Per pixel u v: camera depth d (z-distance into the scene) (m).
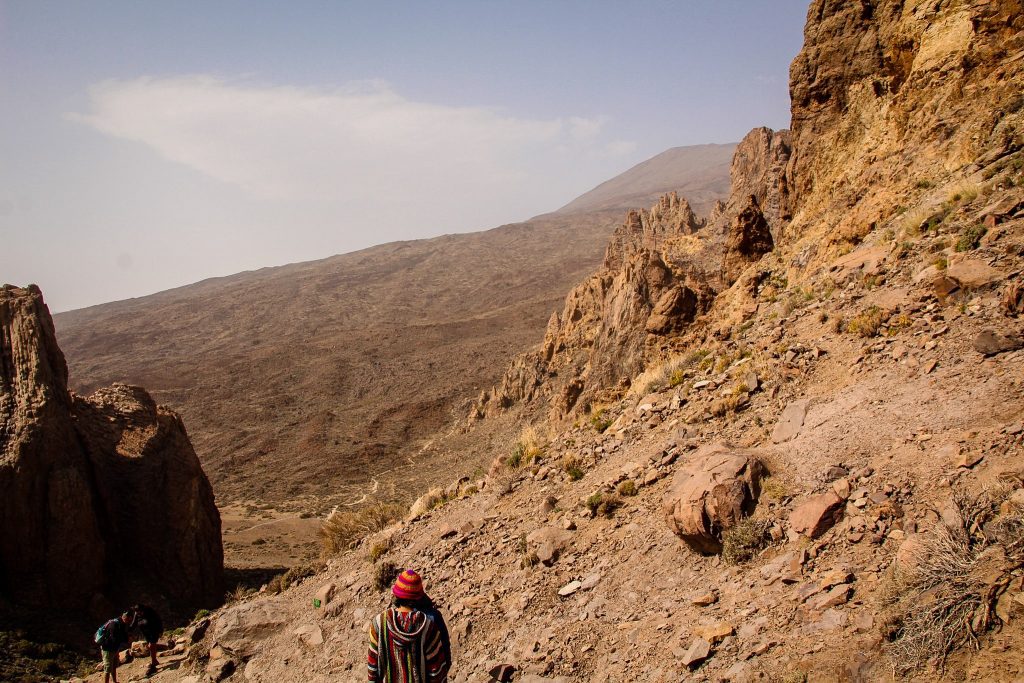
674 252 51.66
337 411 142.25
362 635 10.38
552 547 9.17
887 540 5.80
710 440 9.56
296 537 56.91
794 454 7.77
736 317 16.59
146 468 30.77
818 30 21.11
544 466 12.52
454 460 78.31
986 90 13.73
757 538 6.75
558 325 85.38
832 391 8.87
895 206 13.87
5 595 24.19
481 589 9.44
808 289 13.13
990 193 10.61
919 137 15.11
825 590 5.64
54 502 25.52
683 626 6.34
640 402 12.80
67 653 21.80
